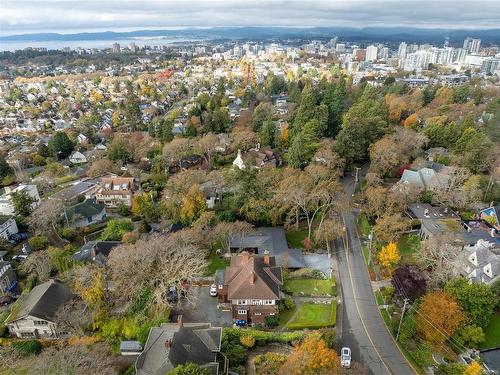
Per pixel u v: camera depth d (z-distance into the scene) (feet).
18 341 166.50
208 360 143.43
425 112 423.23
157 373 130.52
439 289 175.42
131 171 370.53
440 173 286.46
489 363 152.46
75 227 272.92
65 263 212.43
